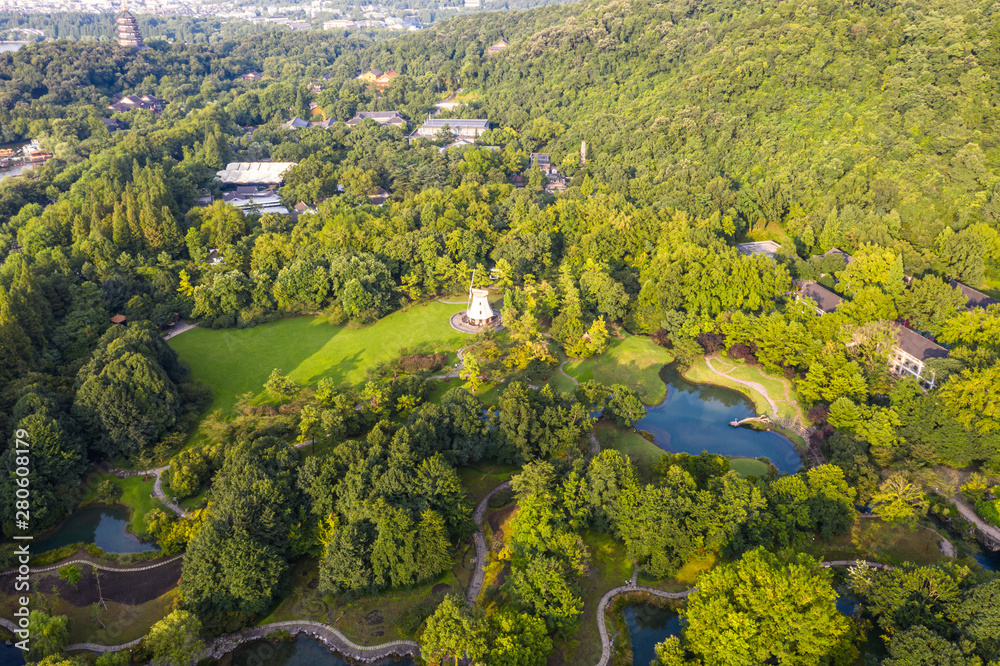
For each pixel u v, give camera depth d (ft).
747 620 227.40
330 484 305.53
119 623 262.88
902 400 372.17
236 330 508.12
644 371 465.88
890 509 309.01
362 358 469.98
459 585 285.43
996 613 225.35
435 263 558.15
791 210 634.43
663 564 282.97
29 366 399.24
